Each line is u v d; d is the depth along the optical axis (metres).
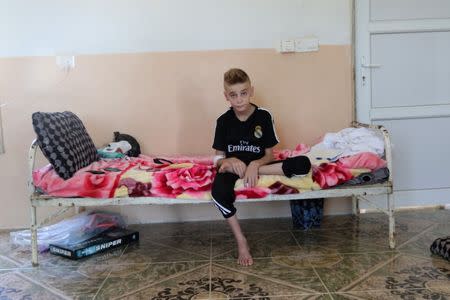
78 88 2.70
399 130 2.87
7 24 2.65
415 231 2.43
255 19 2.70
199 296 1.71
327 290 1.72
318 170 2.11
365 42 2.78
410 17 2.79
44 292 1.80
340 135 2.43
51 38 2.67
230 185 2.03
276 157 2.43
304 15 2.71
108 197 2.07
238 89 2.10
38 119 2.03
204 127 2.75
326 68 2.75
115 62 2.70
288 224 2.67
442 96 2.86
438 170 2.91
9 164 2.72
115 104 2.72
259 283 1.81
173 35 2.69
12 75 2.68
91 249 2.23
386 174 2.14
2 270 2.07
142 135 2.75
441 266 1.92
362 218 2.73
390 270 1.89
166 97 2.73
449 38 2.82
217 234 2.53
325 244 2.27
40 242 2.32
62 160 2.05
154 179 2.08
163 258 2.16
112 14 2.67
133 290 1.79
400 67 2.82
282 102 2.76
